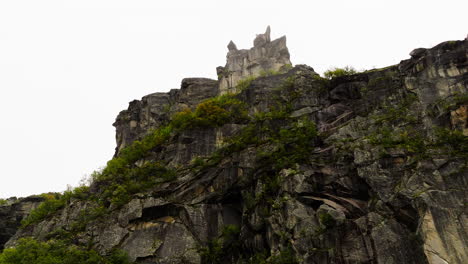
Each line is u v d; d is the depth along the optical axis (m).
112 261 46.88
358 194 43.28
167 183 54.56
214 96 72.44
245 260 45.78
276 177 46.84
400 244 36.28
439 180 38.78
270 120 54.88
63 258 47.91
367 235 37.84
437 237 34.97
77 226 53.75
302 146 49.59
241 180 50.56
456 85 46.41
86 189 61.16
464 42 49.22
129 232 50.06
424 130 44.41
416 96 47.91
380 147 43.69
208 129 58.91
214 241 48.12
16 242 56.06
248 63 79.94
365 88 52.84
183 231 48.91
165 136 63.16
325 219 39.59
